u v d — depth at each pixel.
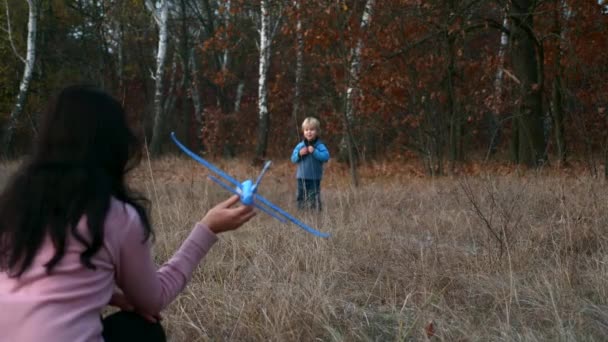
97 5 26.55
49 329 1.77
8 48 23.61
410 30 13.76
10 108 22.81
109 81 25.89
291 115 23.75
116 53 29.11
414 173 13.65
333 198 8.72
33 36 19.73
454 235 5.96
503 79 15.49
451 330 3.68
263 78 19.91
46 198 1.84
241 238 5.82
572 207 6.50
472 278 4.61
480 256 5.05
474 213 6.45
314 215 6.86
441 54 13.70
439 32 13.30
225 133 24.05
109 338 2.11
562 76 13.35
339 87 14.26
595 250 5.36
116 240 1.88
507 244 5.03
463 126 16.02
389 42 13.60
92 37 27.17
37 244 1.81
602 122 11.41
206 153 24.06
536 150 13.98
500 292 4.24
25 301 1.78
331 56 13.86
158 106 22.64
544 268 4.73
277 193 10.12
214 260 5.06
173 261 2.17
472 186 8.47
